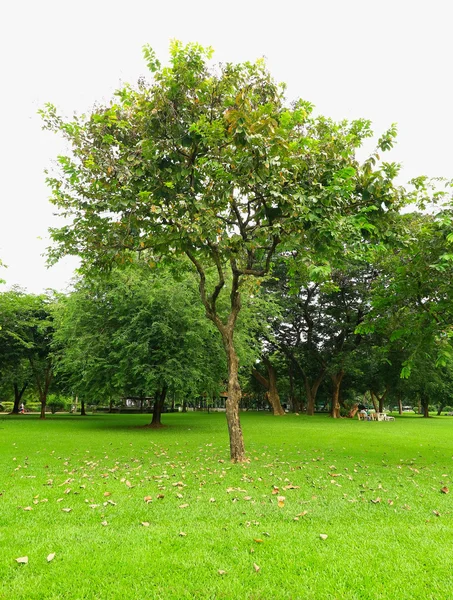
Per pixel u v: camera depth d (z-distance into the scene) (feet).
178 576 11.68
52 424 73.67
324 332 111.55
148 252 32.58
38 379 105.50
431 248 28.35
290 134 27.27
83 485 21.56
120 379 60.64
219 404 221.46
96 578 11.55
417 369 102.01
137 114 26.91
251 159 22.22
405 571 12.05
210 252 29.66
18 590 10.93
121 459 30.91
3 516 16.49
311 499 19.43
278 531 15.01
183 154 26.99
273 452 35.60
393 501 19.51
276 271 100.48
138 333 60.90
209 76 27.09
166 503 18.45
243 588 11.09
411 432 58.44
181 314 62.85
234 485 22.16
